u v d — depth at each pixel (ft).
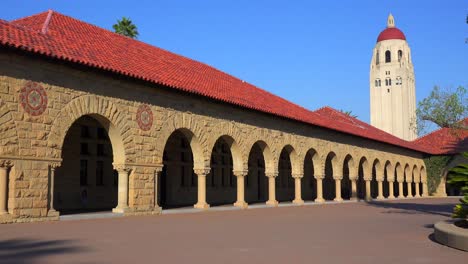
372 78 339.36
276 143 93.15
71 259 26.78
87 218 53.93
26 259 26.50
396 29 338.75
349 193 152.87
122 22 139.23
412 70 339.16
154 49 85.10
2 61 46.29
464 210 39.52
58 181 69.87
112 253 29.14
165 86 64.64
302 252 30.91
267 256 29.17
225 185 106.01
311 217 62.03
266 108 88.53
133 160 60.90
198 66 95.40
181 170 94.02
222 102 76.33
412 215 67.05
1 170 45.68
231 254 29.71
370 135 131.64
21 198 47.26
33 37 52.70
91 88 55.77
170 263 26.30
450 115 67.41
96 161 76.48
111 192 78.43
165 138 66.44
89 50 59.72
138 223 49.16
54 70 51.49
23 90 48.03
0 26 50.06
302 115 104.94
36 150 49.01
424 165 171.63
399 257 29.50
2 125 45.85
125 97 60.39
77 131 73.61
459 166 42.57
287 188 129.90
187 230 43.29
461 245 32.63
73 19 71.92
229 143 82.33
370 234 41.86
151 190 63.57
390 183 145.48
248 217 60.85
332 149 113.50
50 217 50.01
